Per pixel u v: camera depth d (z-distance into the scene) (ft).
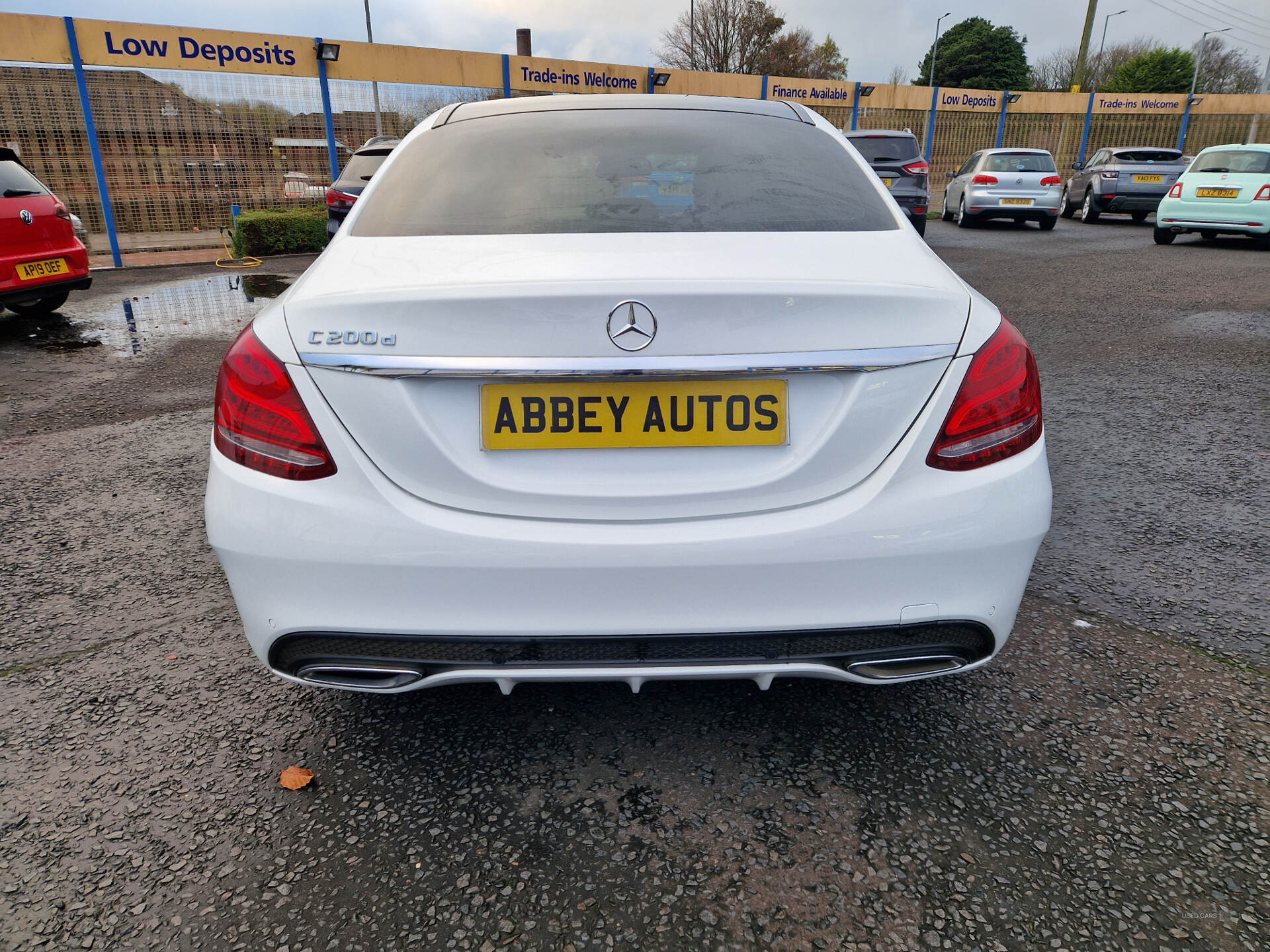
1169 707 7.18
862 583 5.39
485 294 5.02
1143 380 18.25
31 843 5.75
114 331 25.22
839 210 6.85
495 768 6.49
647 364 5.08
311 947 4.98
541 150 7.48
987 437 5.43
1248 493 11.93
